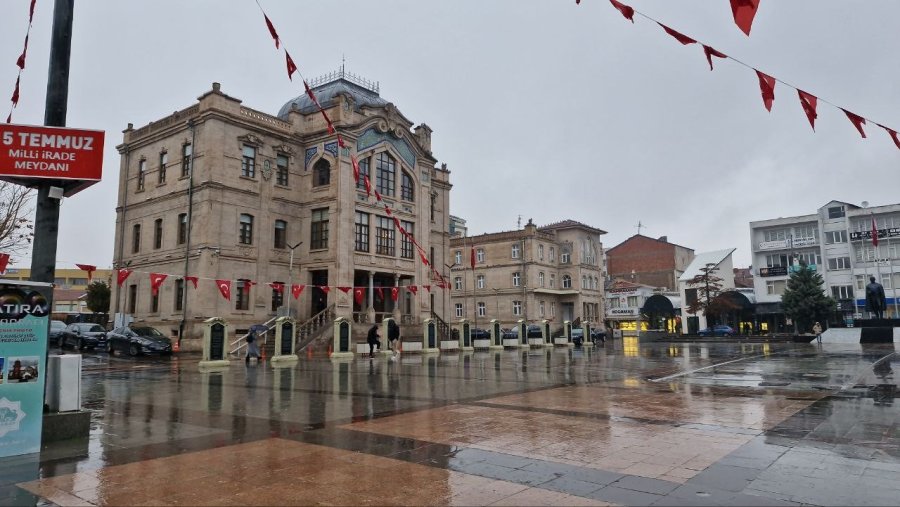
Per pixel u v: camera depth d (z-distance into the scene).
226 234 32.56
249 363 24.53
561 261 66.44
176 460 6.79
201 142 33.00
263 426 9.02
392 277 40.69
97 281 50.47
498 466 6.37
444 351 34.66
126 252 37.53
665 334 55.41
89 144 8.18
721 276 65.12
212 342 22.59
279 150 36.06
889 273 52.09
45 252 7.98
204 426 9.04
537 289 61.28
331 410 10.68
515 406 11.03
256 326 31.64
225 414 10.27
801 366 20.39
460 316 65.50
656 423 8.96
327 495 5.37
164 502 5.21
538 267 62.38
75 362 8.44
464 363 24.31
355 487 5.62
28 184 8.36
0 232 23.19
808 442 7.47
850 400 11.42
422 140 45.41
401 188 40.56
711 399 11.81
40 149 7.95
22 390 7.15
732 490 5.38
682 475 5.92
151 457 6.95
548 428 8.61
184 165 34.12
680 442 7.52
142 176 37.44
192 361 25.86
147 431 8.64
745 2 5.17
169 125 35.12
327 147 36.31
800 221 58.09
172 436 8.25
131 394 13.42
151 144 36.75
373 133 38.25
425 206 42.41
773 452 6.91
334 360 26.62
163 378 17.64
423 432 8.39
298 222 36.84
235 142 33.59
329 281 35.00
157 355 28.81
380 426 8.94
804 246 57.75
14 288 7.15
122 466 6.52
